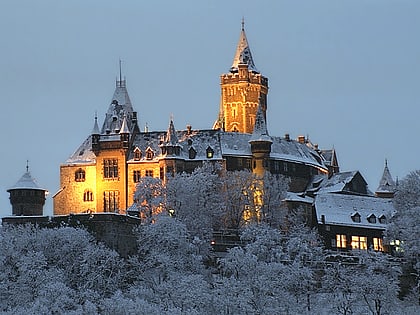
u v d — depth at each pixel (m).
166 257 188.25
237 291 169.00
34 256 181.25
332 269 196.25
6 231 194.75
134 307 155.00
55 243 190.38
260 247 199.38
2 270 181.38
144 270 190.75
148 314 154.25
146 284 184.00
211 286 184.38
